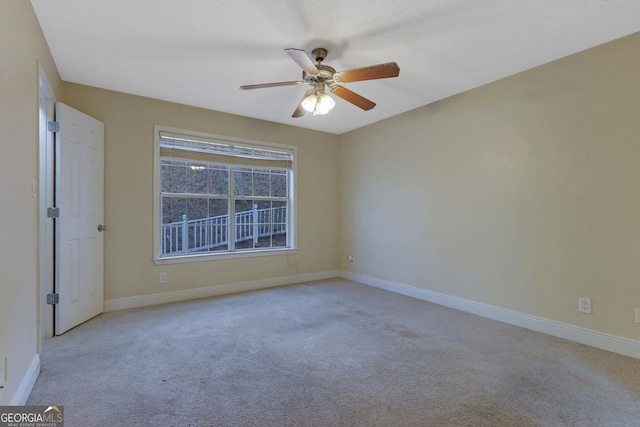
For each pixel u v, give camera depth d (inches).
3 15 59.4
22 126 70.4
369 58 107.9
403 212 165.6
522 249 118.1
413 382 79.0
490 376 82.0
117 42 97.7
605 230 98.0
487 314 128.8
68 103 126.8
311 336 108.4
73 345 100.1
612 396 72.9
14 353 64.1
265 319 125.4
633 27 89.4
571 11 82.4
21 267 68.7
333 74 94.2
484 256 130.3
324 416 65.6
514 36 94.3
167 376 81.5
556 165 108.8
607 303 97.7
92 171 125.5
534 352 96.0
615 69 95.8
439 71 117.5
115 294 136.7
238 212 174.9
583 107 102.4
